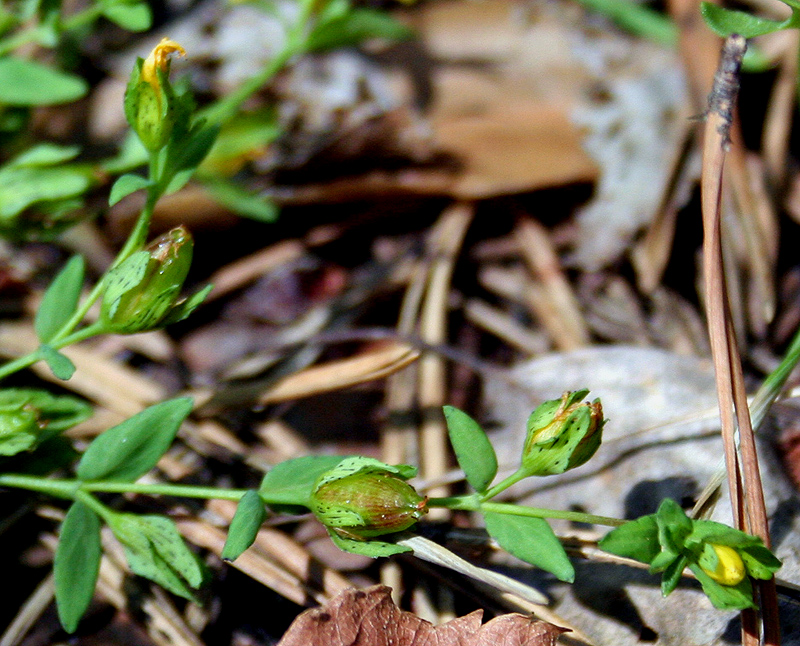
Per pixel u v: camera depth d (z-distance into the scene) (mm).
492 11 235
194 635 192
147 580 194
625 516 196
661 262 224
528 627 185
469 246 228
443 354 214
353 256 228
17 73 206
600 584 191
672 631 188
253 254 227
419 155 228
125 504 198
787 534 191
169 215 223
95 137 229
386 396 212
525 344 220
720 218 188
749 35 187
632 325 221
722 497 192
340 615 184
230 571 195
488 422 209
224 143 222
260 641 192
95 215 218
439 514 198
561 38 233
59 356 189
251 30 236
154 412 190
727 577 179
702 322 220
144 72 189
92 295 192
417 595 193
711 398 202
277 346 219
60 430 192
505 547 184
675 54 230
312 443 208
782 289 219
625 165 227
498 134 228
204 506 198
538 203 230
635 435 199
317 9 219
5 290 217
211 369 217
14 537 198
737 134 221
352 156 228
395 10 236
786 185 223
